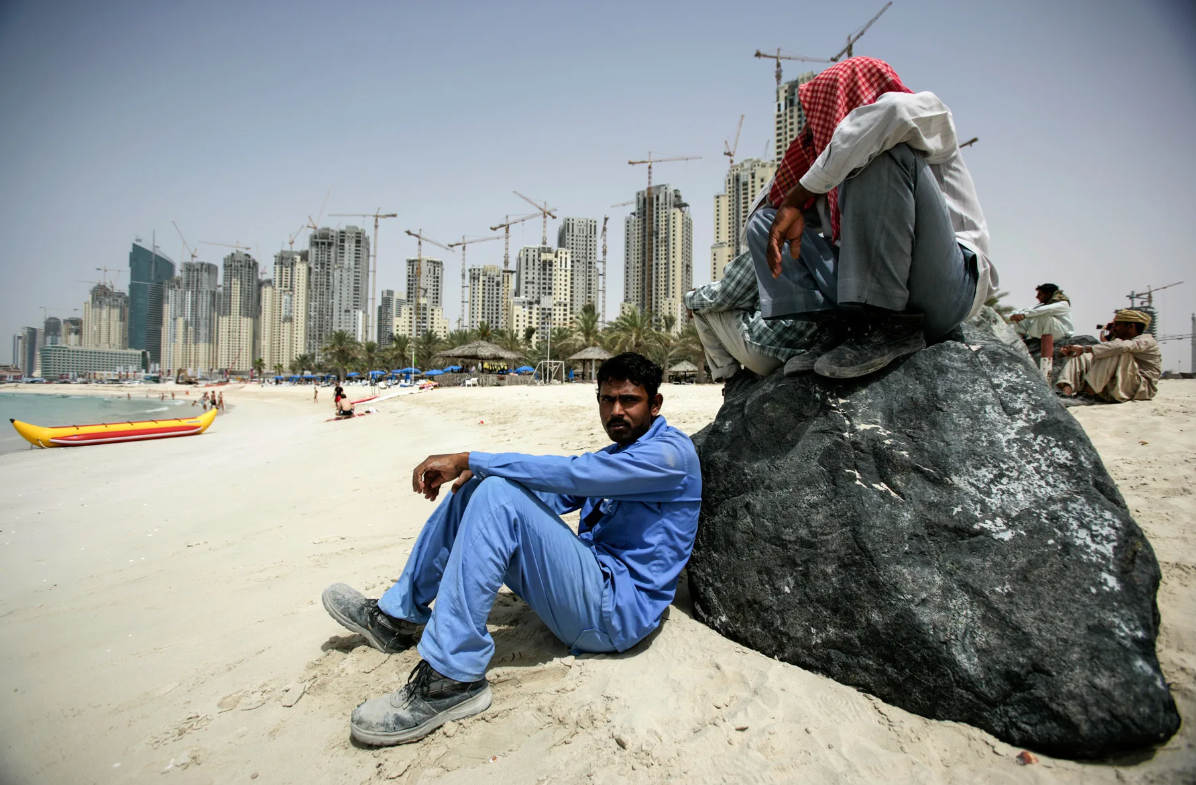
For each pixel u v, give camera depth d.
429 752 1.83
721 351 3.23
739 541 2.35
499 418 12.43
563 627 2.20
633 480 2.18
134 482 8.51
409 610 2.37
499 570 2.02
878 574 1.99
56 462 11.48
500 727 1.91
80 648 2.73
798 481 2.28
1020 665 1.69
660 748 1.74
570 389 29.12
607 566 2.25
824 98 2.36
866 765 1.63
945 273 2.18
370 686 2.19
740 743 1.74
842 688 1.96
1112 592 1.71
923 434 2.17
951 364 2.25
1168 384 9.90
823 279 2.49
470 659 1.96
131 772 1.81
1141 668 1.59
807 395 2.43
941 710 1.78
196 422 17.50
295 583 3.43
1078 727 1.57
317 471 8.30
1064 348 6.52
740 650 2.23
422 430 12.53
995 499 1.96
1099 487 1.89
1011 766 1.58
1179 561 2.37
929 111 2.02
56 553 4.73
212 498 6.82
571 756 1.75
